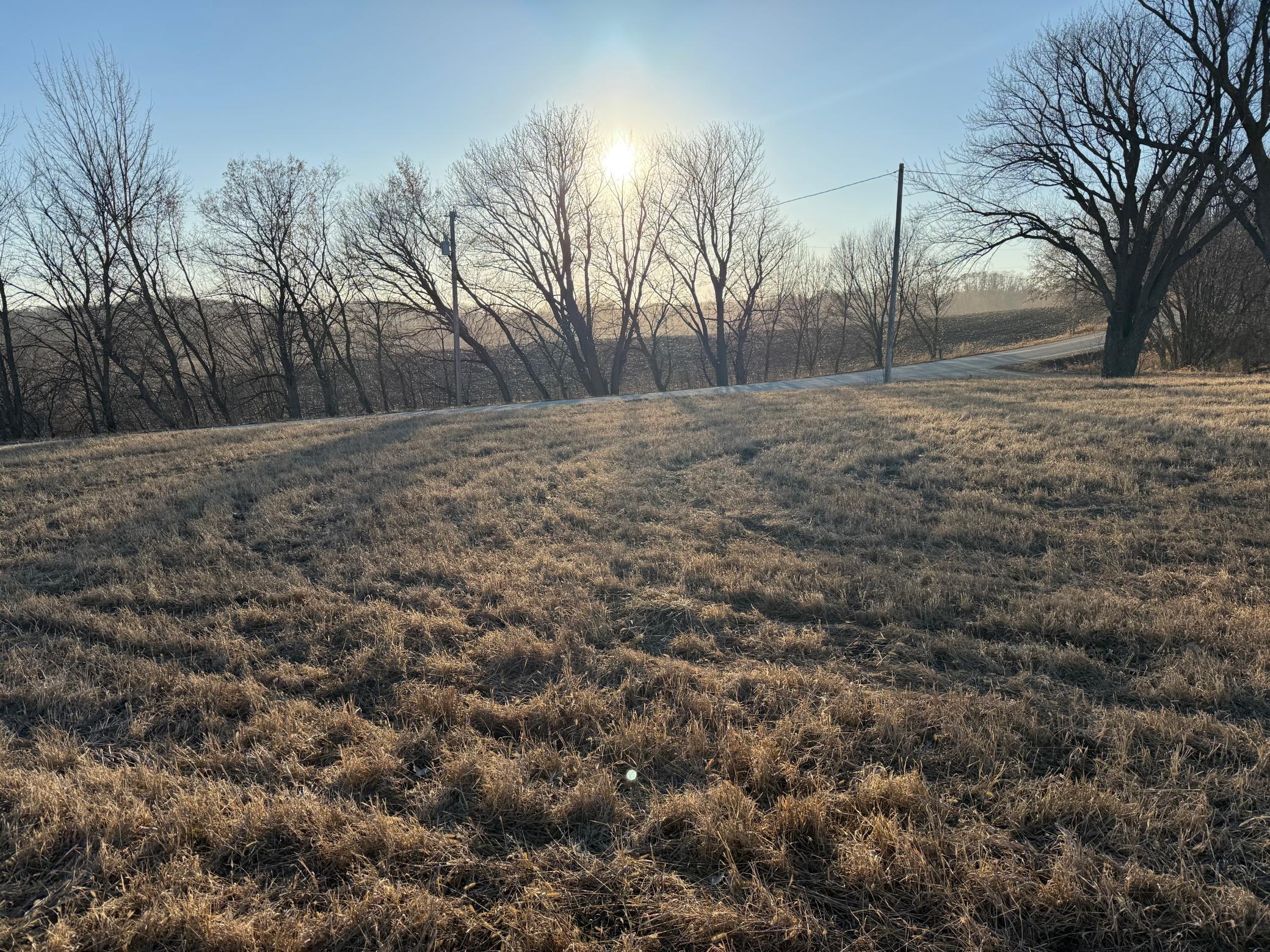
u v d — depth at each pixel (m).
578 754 3.37
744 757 3.20
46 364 30.34
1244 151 18.69
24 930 2.43
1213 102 18.73
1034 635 4.34
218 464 11.62
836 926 2.38
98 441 15.74
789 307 55.25
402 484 9.32
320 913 2.47
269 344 35.16
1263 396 12.46
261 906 2.51
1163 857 2.56
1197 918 2.30
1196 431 9.26
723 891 2.53
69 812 3.00
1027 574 5.29
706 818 2.78
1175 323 31.33
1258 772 2.95
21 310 28.50
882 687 3.81
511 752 3.38
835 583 5.15
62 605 5.52
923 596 4.89
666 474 9.23
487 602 5.24
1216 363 27.80
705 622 4.76
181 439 15.04
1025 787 2.92
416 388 41.34
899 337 61.34
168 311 31.14
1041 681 3.76
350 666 4.29
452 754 3.35
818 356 62.66
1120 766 3.02
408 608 5.19
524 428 14.27
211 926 2.38
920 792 2.90
